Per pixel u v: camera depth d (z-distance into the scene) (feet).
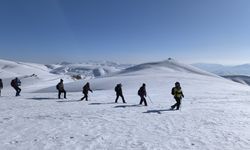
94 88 185.06
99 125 44.68
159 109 65.67
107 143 33.53
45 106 68.69
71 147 31.37
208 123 47.73
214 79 291.58
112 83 196.44
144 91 73.97
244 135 38.78
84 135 37.47
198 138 36.70
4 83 302.66
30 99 85.81
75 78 551.59
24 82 318.86
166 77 234.99
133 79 215.10
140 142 34.24
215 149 31.60
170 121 49.29
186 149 31.48
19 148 30.53
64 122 46.73
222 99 96.53
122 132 39.81
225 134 39.24
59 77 504.84
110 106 70.69
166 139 35.99
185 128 43.21
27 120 48.03
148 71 439.22
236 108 70.03
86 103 77.25
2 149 29.99
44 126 43.01
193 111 62.90
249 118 53.88
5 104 71.15
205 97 103.35
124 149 31.09
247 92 146.82
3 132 38.19
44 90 190.29
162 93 126.00
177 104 64.80
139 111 61.77
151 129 42.19
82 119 50.06
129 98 96.02
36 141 33.71
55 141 33.88
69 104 73.97
